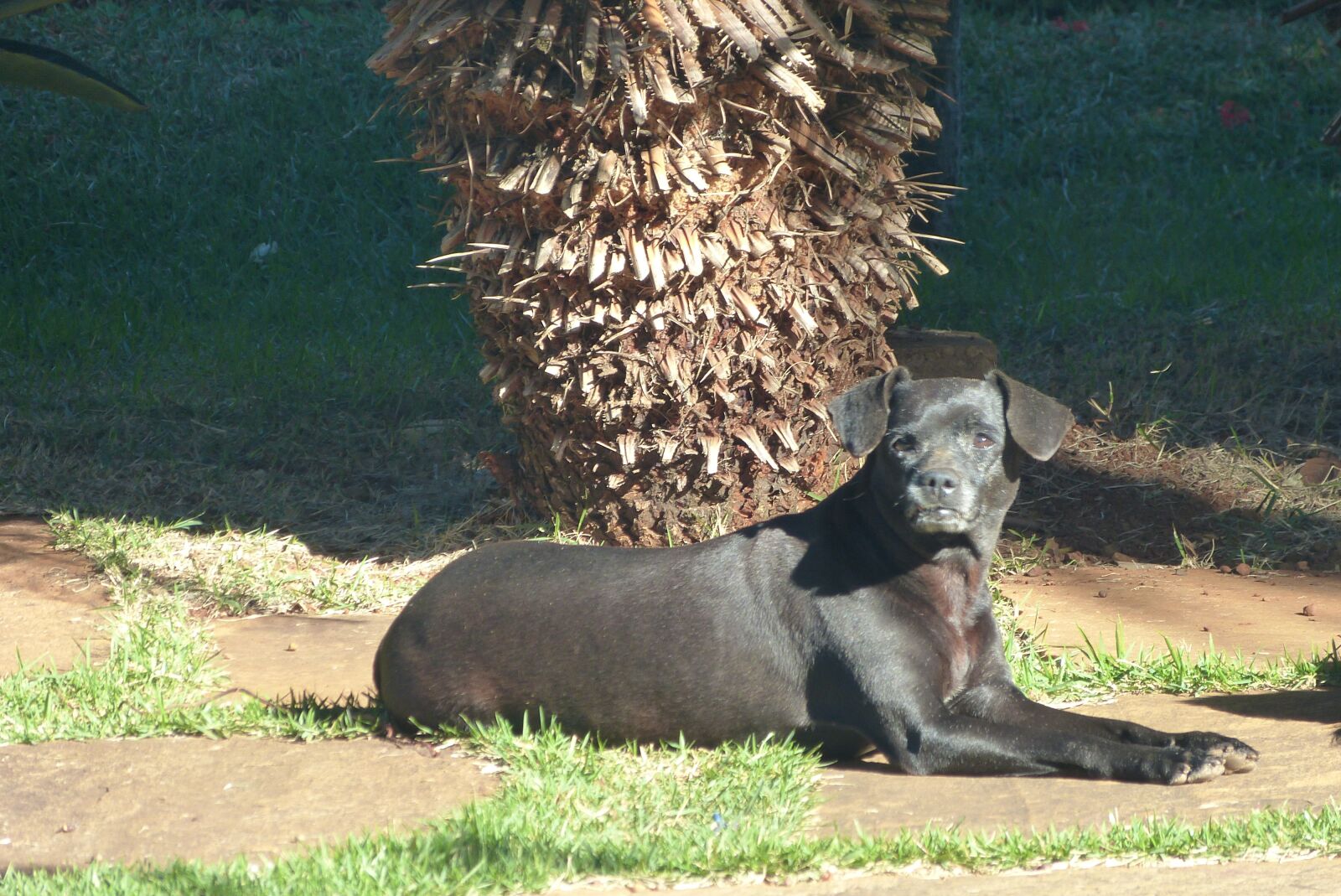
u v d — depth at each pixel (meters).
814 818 8.62
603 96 13.17
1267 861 7.60
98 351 22.48
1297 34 37.94
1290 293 22.86
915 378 16.75
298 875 7.45
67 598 13.98
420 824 8.41
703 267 13.71
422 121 29.97
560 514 15.45
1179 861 7.66
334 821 8.57
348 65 31.91
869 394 9.66
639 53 12.95
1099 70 35.94
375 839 7.99
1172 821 8.09
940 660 9.63
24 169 28.02
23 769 9.48
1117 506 17.05
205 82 30.86
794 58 13.02
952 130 25.50
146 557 15.02
